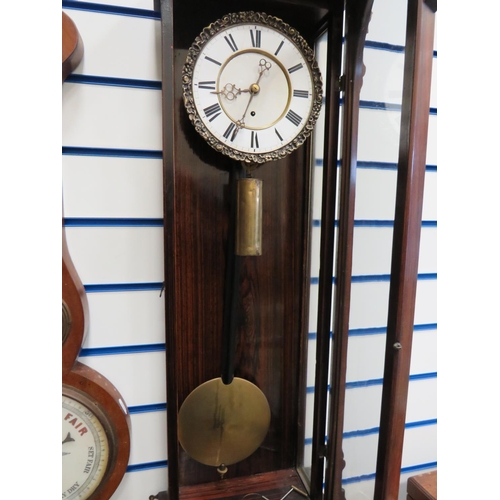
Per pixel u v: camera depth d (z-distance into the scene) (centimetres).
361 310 68
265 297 84
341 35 71
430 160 92
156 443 82
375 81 63
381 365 61
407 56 53
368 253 66
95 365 77
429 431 102
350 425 74
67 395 70
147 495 83
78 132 71
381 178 61
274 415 88
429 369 100
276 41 69
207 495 82
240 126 69
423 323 98
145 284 77
